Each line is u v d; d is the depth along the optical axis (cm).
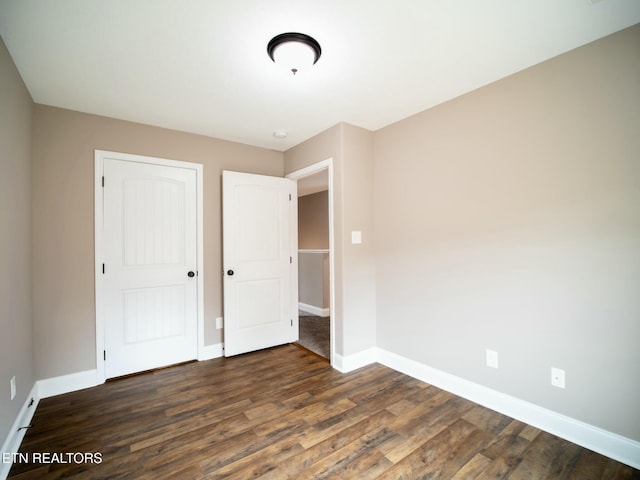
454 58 187
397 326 282
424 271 259
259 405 222
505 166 209
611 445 167
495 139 214
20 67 190
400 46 175
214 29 159
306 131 304
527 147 198
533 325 196
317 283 510
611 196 167
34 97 228
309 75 204
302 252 542
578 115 178
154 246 285
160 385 253
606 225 169
